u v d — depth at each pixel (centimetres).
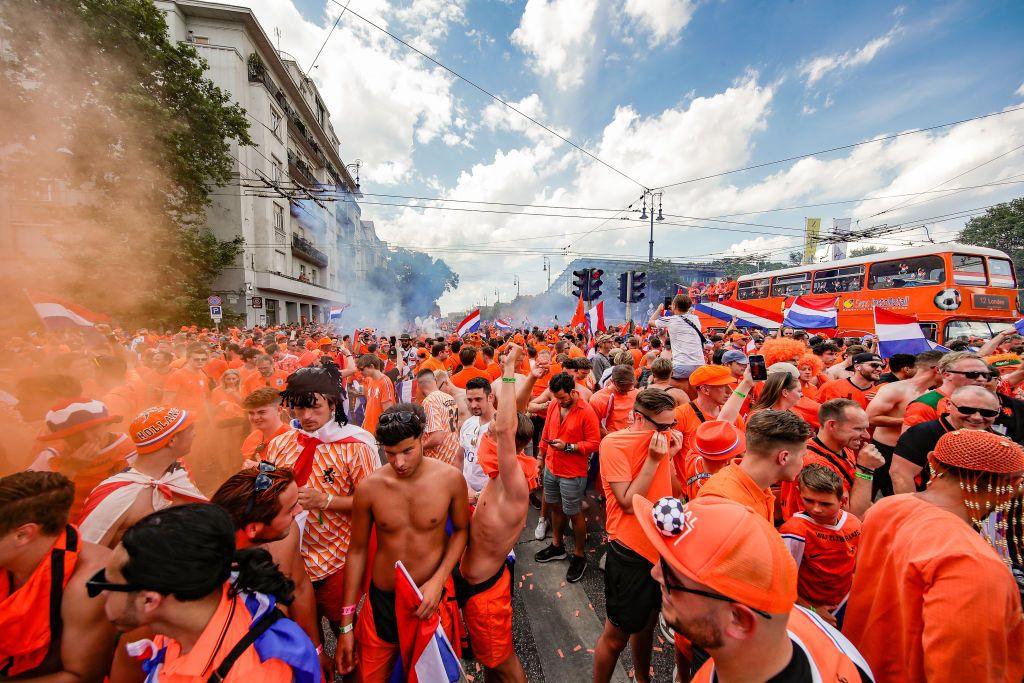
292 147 3347
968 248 1036
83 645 148
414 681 193
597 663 248
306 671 125
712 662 125
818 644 116
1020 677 128
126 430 397
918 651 142
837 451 269
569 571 372
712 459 265
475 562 228
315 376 255
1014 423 304
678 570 106
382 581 216
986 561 128
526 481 224
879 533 165
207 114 1794
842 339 1076
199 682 115
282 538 182
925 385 366
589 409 375
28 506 138
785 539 223
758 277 1614
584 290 1225
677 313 503
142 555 110
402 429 195
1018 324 731
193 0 2314
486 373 634
